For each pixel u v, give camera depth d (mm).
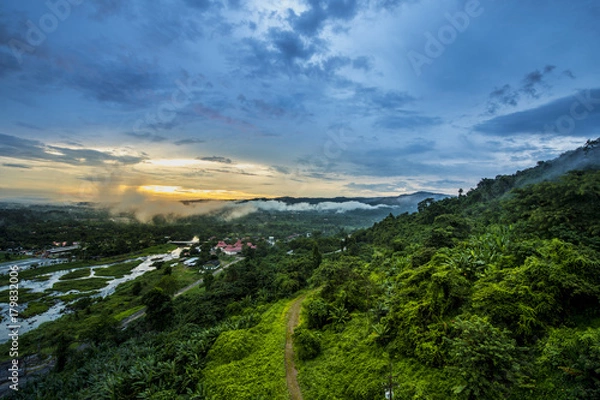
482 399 14469
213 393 22688
